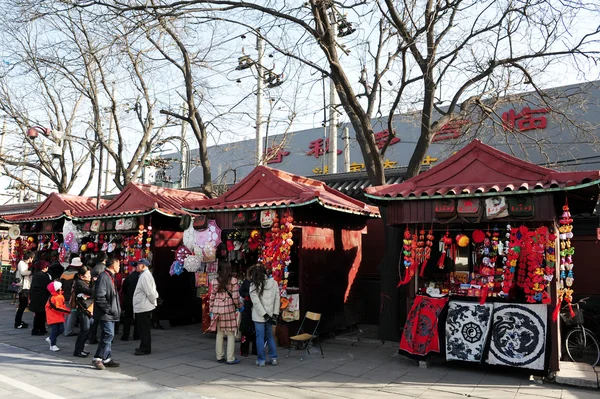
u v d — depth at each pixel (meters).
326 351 8.28
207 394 5.71
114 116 14.28
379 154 9.07
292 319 8.42
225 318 7.32
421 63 9.36
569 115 13.94
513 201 6.34
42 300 9.21
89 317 7.62
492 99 10.34
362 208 10.13
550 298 6.40
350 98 9.05
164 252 10.79
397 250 9.15
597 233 8.52
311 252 9.02
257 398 5.59
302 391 5.89
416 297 7.44
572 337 7.31
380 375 6.68
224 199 9.47
